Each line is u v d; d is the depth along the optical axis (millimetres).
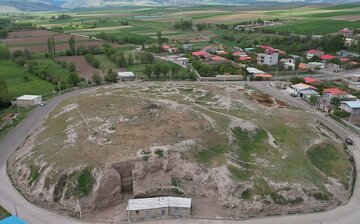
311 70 146000
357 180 65562
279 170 62812
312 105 104562
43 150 67625
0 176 65000
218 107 87875
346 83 126000
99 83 127562
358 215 55750
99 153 62469
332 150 74312
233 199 56469
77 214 55000
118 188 58281
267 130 76438
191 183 59938
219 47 198625
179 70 139250
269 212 55906
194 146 65062
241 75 135500
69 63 144375
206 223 53344
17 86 122438
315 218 54938
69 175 58719
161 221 54031
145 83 124438
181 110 82625
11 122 90562
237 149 67312
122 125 73500
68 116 82062
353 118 94625
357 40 194250
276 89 120938
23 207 56469
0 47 163750
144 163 60281
